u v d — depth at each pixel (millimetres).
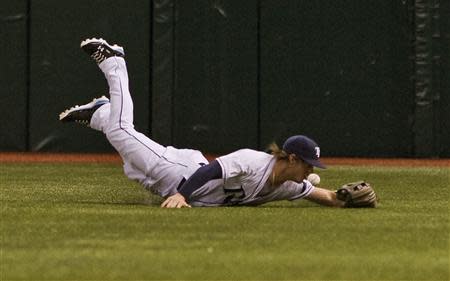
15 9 48531
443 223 19391
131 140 22312
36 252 15219
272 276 13367
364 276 13453
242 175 21547
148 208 21859
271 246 16016
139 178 22625
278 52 48969
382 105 48969
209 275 13383
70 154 48531
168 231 17734
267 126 49062
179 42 48656
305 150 21344
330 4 48938
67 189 28547
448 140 48562
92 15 48281
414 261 14648
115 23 48156
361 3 48844
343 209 22141
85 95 48562
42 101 48656
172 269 13797
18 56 48562
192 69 48750
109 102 23406
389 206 23453
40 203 23312
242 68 48875
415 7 48344
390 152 49094
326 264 14312
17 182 31625
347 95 49062
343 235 17391
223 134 48938
